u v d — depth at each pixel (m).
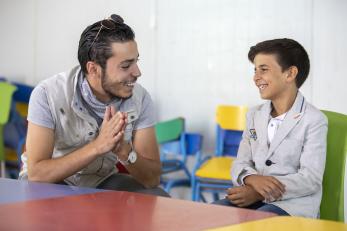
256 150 1.97
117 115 1.74
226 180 2.88
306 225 0.97
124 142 1.81
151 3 4.23
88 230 0.94
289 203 1.76
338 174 1.78
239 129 3.42
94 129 1.93
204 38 4.01
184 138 3.66
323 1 3.55
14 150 4.44
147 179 2.01
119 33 1.80
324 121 1.84
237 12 3.87
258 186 1.78
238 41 3.87
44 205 1.13
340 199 1.76
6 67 5.04
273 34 3.73
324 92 3.56
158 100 4.24
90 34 1.82
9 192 1.29
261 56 1.98
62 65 4.73
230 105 3.83
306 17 3.61
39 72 4.87
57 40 4.75
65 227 0.96
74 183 2.01
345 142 1.75
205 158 3.58
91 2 4.55
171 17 4.15
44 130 1.86
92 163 1.98
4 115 3.97
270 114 2.00
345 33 3.48
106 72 1.82
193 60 4.07
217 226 0.97
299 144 1.87
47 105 1.87
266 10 3.75
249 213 1.07
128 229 0.95
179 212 1.07
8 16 5.03
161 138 3.68
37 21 4.86
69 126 1.92
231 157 3.37
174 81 4.16
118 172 2.16
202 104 4.03
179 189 4.08
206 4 3.99
